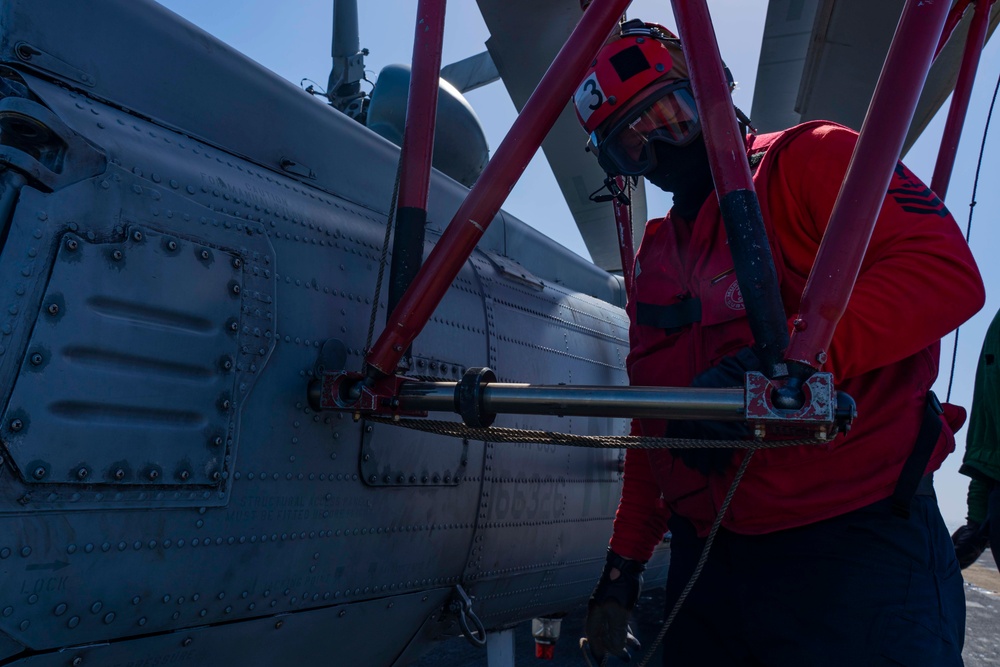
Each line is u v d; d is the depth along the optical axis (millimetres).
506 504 1939
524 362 2094
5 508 941
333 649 1510
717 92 981
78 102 1180
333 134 1757
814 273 892
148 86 1350
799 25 3186
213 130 1460
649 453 1416
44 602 982
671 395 952
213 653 1241
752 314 920
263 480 1271
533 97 1187
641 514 1586
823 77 3096
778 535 1177
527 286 2342
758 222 948
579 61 1182
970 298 1015
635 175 1332
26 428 958
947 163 1808
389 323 1226
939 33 932
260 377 1286
